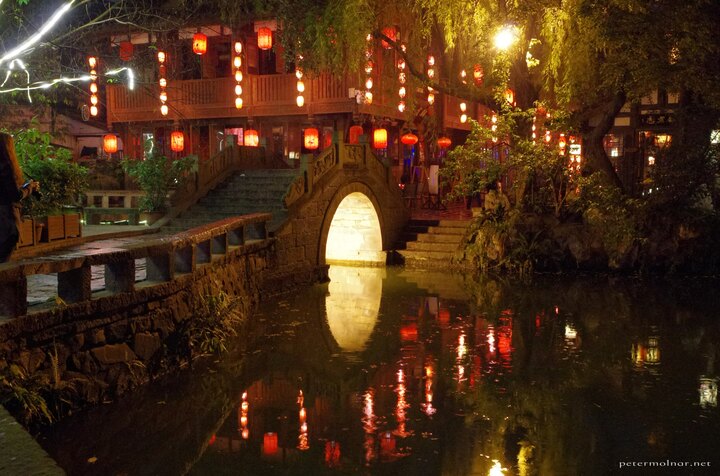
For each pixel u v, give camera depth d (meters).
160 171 18.23
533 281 17.61
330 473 6.50
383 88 22.98
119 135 25.86
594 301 14.84
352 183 19.19
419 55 21.31
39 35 10.76
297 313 13.57
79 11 20.98
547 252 19.11
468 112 28.89
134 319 8.59
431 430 7.59
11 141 8.00
